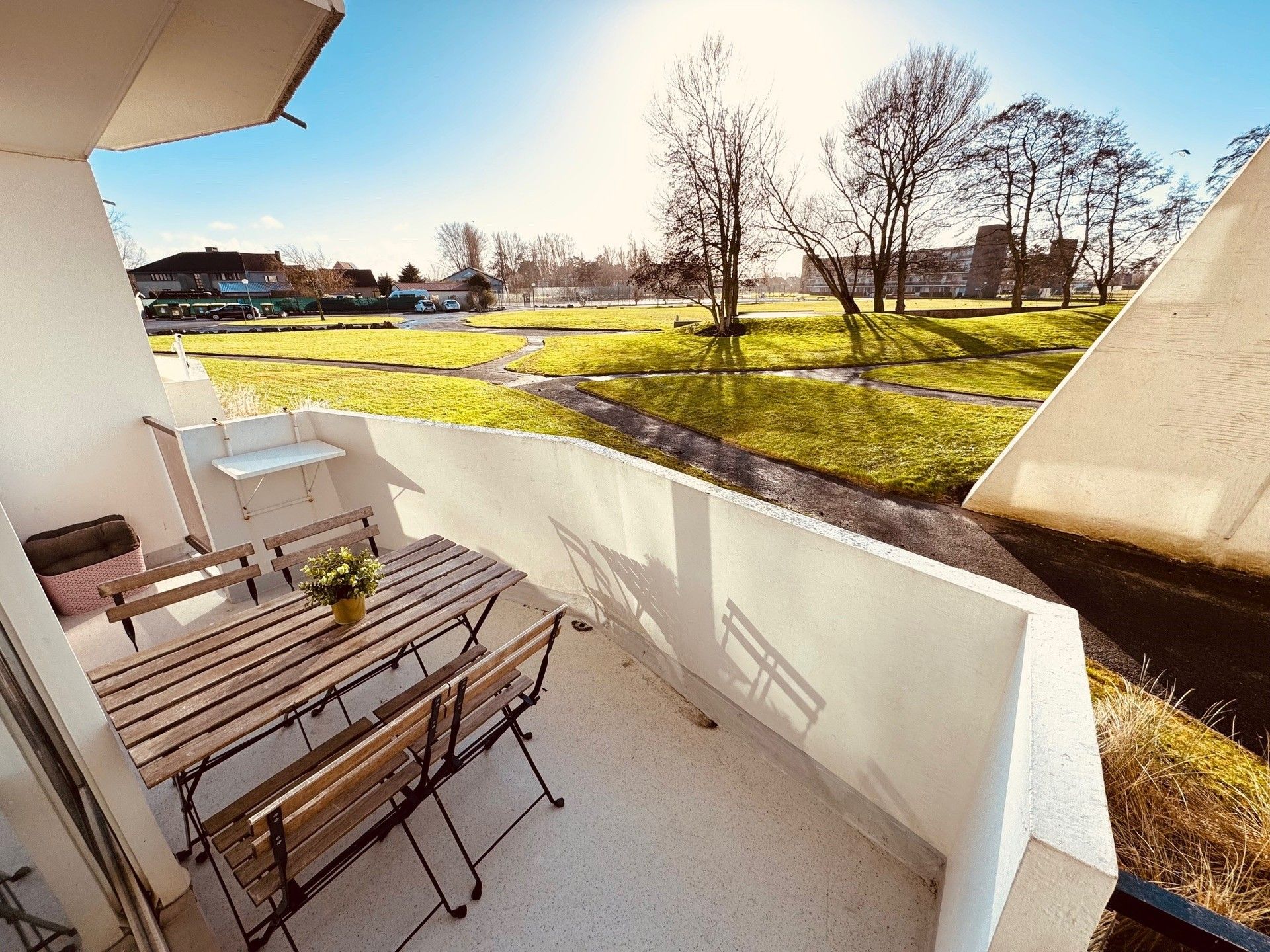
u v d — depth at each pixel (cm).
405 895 216
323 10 268
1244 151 1328
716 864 223
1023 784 97
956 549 526
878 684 205
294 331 3309
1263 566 446
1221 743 279
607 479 319
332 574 245
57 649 162
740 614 260
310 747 291
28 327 429
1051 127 2267
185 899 204
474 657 266
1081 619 409
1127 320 466
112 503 484
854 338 2098
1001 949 93
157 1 239
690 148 2508
